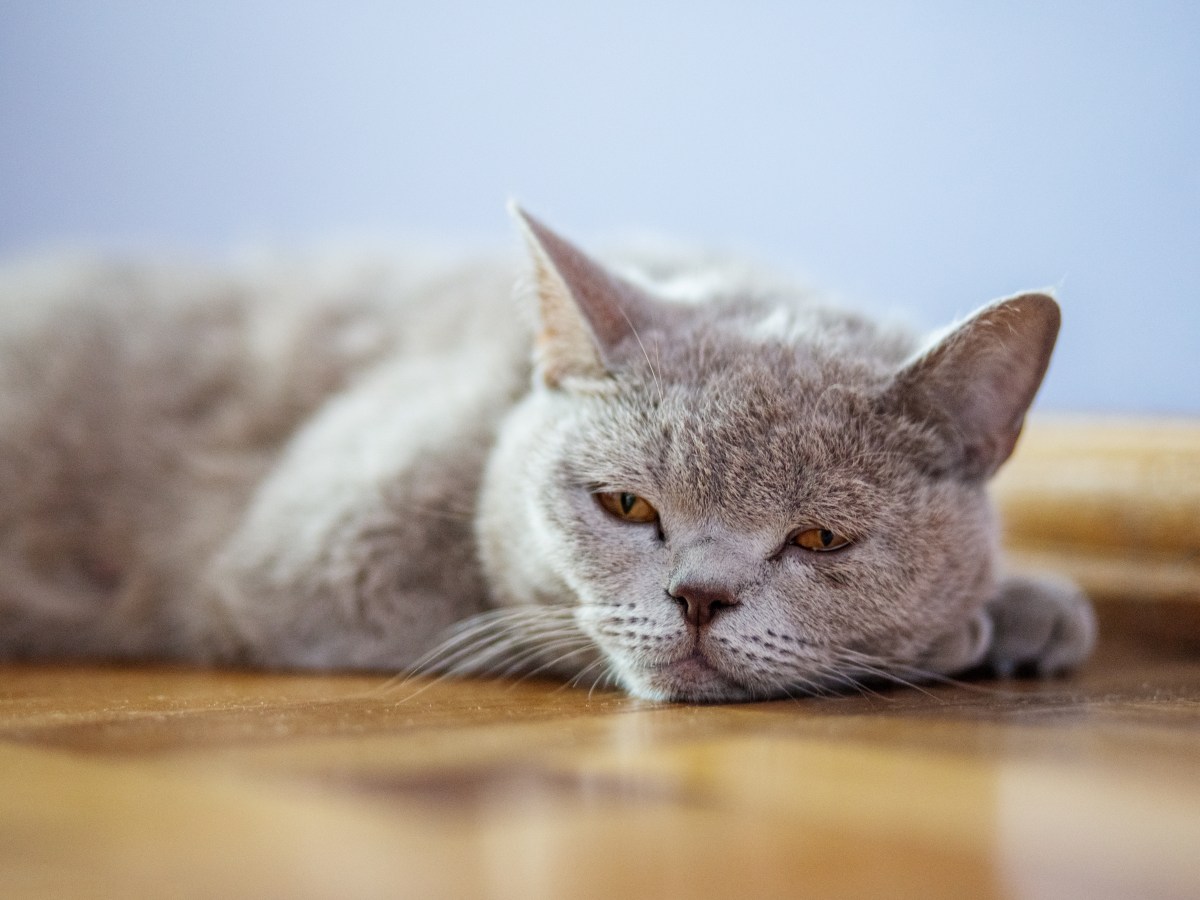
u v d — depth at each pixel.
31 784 0.35
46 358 0.59
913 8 0.72
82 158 0.90
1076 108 0.68
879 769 0.36
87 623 0.57
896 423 0.47
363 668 0.52
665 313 0.50
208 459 0.57
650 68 0.81
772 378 0.47
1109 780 0.36
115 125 0.90
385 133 0.87
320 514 0.51
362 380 0.57
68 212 0.90
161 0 0.89
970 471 0.49
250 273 0.62
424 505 0.51
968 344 0.46
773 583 0.45
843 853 0.32
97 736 0.39
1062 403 0.70
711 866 0.31
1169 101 0.65
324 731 0.40
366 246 0.63
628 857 0.32
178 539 0.56
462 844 0.32
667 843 0.32
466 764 0.37
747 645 0.45
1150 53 0.66
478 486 0.52
